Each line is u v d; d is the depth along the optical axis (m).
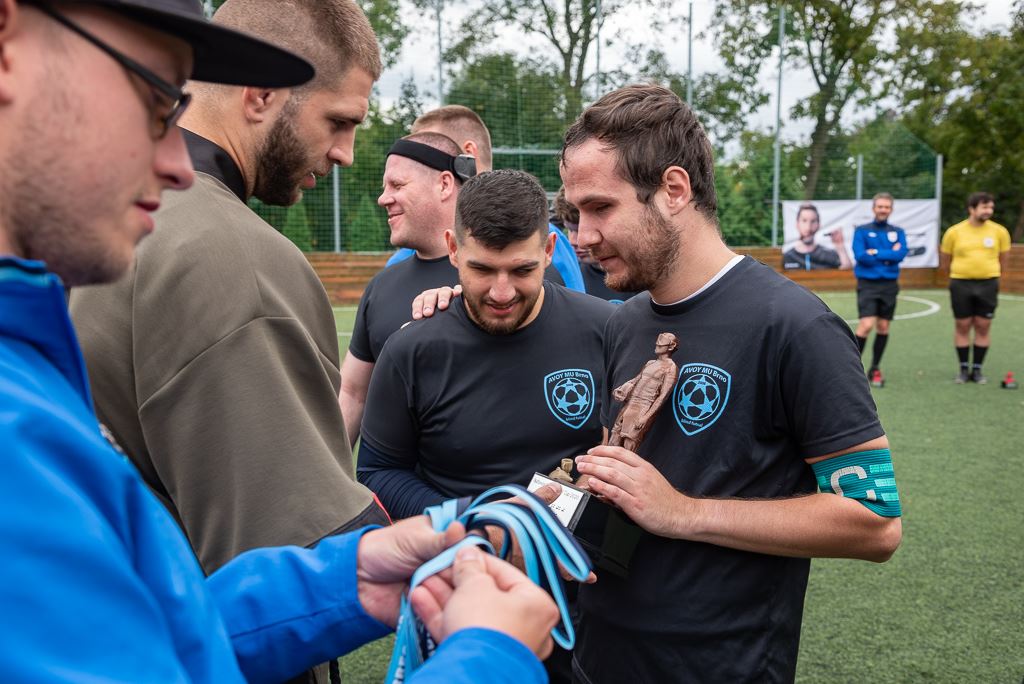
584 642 1.69
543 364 2.18
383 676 2.87
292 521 1.12
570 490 1.58
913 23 26.16
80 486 0.58
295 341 1.20
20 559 0.51
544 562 0.81
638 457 1.50
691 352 1.58
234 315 1.14
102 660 0.53
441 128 3.53
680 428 1.58
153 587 0.63
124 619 0.55
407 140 2.83
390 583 0.92
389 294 2.86
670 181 1.54
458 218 2.06
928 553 3.86
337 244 15.40
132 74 0.65
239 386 1.13
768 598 1.53
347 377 2.98
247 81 0.77
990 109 26.83
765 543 1.45
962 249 8.02
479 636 0.66
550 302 2.25
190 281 1.13
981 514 4.36
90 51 0.62
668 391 1.54
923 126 27.95
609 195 1.54
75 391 0.67
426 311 2.26
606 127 1.54
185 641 0.65
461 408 2.17
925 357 9.77
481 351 2.17
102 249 0.66
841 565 3.77
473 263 2.03
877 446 1.44
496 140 16.33
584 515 1.54
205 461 1.13
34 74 0.59
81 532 0.54
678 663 1.53
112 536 0.58
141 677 0.55
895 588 3.50
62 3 0.60
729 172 17.84
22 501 0.52
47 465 0.55
